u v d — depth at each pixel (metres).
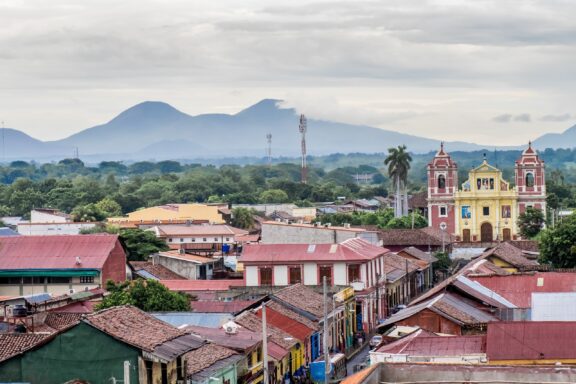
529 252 181.00
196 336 73.31
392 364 36.28
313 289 138.38
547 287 103.00
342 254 146.00
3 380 65.50
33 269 140.62
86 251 143.12
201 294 135.00
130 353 64.88
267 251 148.00
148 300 106.69
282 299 114.94
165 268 160.00
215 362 76.75
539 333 76.19
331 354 114.19
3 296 137.12
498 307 97.69
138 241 176.62
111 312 69.25
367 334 140.88
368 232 174.88
